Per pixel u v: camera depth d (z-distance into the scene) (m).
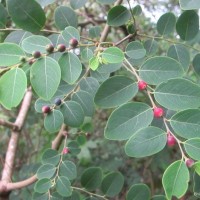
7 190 0.32
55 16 0.27
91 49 0.24
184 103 0.19
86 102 0.24
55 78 0.18
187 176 0.16
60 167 0.27
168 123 0.20
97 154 0.53
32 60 0.19
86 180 0.27
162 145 0.18
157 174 0.51
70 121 0.23
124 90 0.20
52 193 0.26
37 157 0.51
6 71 0.19
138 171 0.52
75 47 0.21
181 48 0.27
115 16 0.26
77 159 0.43
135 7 0.28
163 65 0.20
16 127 0.36
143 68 0.21
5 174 0.34
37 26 0.23
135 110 0.19
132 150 0.18
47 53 0.20
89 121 0.32
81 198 0.27
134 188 0.23
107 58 0.21
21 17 0.22
